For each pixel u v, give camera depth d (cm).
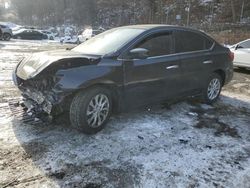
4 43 1994
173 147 357
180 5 4525
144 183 280
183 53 475
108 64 373
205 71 521
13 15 7606
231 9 3791
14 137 356
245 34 2592
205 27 3369
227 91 686
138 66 403
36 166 296
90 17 5953
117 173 293
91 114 367
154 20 4578
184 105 538
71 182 274
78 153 326
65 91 338
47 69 344
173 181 286
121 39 417
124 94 396
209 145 369
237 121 469
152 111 487
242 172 308
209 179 292
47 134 370
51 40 3039
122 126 411
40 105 366
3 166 293
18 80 399
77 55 381
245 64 964
